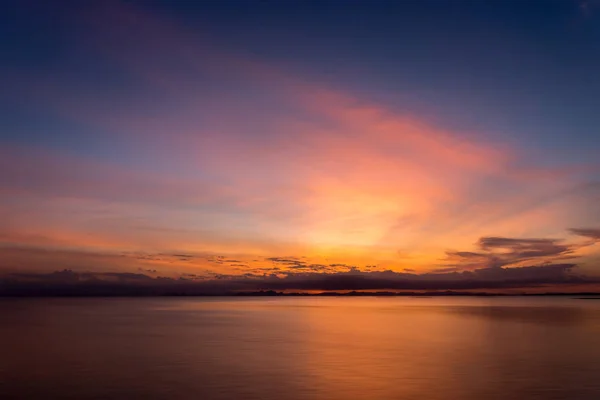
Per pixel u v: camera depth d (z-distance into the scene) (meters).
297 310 124.75
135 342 45.34
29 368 31.56
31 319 78.69
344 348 40.84
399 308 140.75
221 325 67.12
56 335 52.00
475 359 34.56
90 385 26.55
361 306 164.12
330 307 153.25
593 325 64.12
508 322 70.88
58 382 27.33
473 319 79.06
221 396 24.11
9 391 25.41
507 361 33.59
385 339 47.94
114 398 23.97
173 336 51.16
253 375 28.94
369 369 30.72
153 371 30.30
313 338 49.31
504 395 24.12
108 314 96.81
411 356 36.06
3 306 149.00
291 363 33.00
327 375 28.88
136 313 102.19
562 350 38.97
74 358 35.66
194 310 121.19
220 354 37.38
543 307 143.75
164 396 24.23
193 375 29.02
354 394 24.39
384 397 23.83
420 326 64.75
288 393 24.59
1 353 38.38
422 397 23.81
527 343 43.81
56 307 140.38
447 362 33.28
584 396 23.89
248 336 51.06
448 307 148.75
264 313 105.25
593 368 30.86
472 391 24.89
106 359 35.12
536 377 28.08
